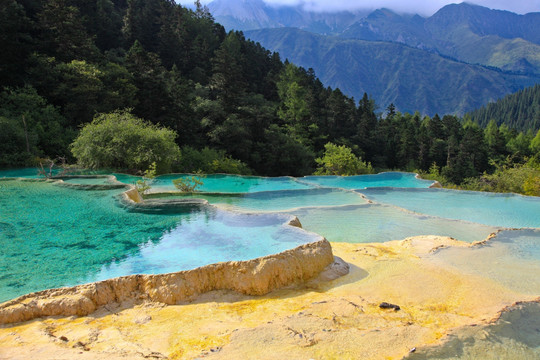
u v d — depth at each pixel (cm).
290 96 5284
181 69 5016
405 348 437
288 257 671
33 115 2461
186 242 793
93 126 2061
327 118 5600
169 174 2089
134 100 3262
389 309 554
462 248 859
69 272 642
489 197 1627
